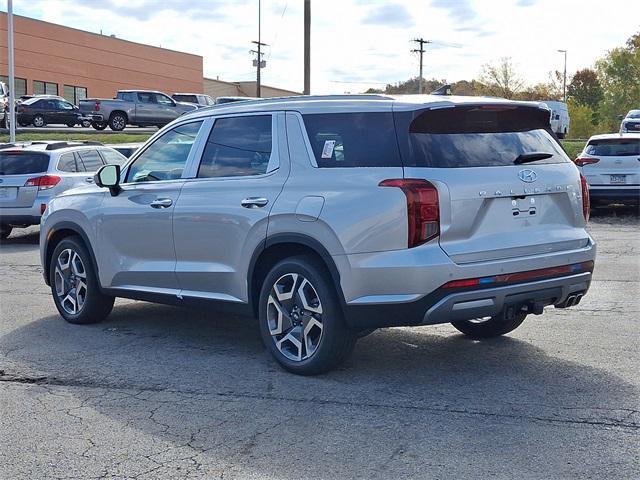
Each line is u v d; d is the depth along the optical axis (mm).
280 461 4578
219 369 6410
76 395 5855
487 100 5902
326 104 6148
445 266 5422
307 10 31062
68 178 14773
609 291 9383
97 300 7875
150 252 7180
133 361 6699
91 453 4777
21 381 6211
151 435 5039
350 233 5609
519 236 5793
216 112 6891
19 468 4582
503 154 5879
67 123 40156
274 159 6285
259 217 6191
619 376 6016
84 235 7773
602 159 17328
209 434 5023
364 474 4371
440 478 4293
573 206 6152
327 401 5559
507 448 4668
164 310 8703
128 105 38344
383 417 5223
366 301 5594
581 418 5129
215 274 6617
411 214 5441
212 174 6758
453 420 5141
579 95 103188
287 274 6078
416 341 7176
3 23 53719
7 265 12477
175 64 71438
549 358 6547
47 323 8180
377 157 5723
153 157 7344
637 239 14102
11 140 28531
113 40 64125
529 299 5797
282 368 6285
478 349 6867
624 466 4402
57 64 58656
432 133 5727
